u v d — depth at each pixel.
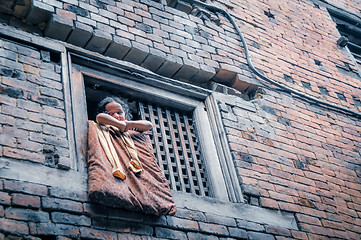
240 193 4.52
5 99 3.71
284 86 6.03
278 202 4.70
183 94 5.11
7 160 3.39
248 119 5.30
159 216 3.81
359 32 8.76
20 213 3.19
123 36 4.86
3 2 4.36
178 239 3.80
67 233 3.28
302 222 4.70
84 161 3.79
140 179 3.85
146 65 5.03
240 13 6.63
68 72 4.27
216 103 5.18
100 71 4.61
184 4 5.96
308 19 7.69
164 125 4.84
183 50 5.31
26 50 4.17
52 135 3.74
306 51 6.98
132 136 4.20
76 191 3.52
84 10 4.77
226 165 4.71
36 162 3.51
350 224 5.13
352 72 7.34
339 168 5.62
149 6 5.46
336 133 6.06
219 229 4.10
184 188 4.36
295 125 5.70
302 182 5.10
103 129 4.03
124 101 4.79
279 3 7.48
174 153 4.59
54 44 4.41
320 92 6.48
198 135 4.90
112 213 3.55
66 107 3.99
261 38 6.52
